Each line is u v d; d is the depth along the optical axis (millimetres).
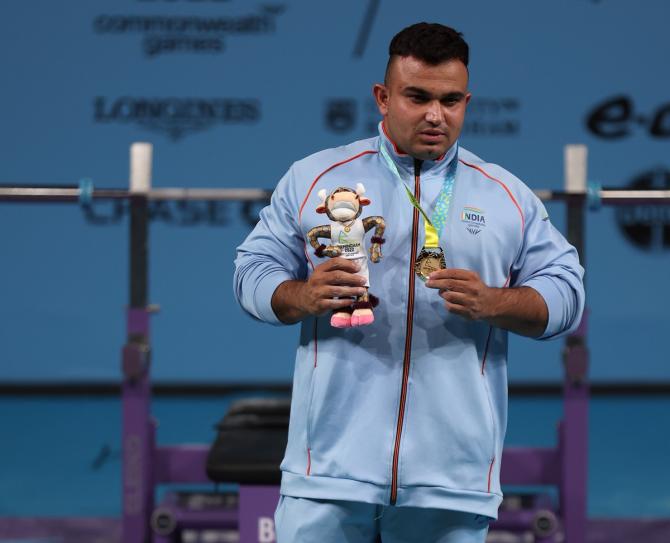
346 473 6758
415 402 6754
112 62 25406
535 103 25688
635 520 14570
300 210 6941
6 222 25531
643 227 25906
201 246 25859
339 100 25750
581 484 11805
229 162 25781
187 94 25609
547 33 25547
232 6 25453
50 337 25906
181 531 12383
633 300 26125
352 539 6902
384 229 6695
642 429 22984
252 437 11648
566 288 6793
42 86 25359
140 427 11828
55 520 14719
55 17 25203
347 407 6816
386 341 6754
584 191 11297
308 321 7004
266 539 10695
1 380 25875
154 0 25328
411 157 6906
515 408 24859
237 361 26156
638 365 26297
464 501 6719
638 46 25547
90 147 25516
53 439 21641
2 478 18500
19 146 25453
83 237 25688
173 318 25984
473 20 25531
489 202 6914
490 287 6477
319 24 25531
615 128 25734
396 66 6543
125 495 11844
